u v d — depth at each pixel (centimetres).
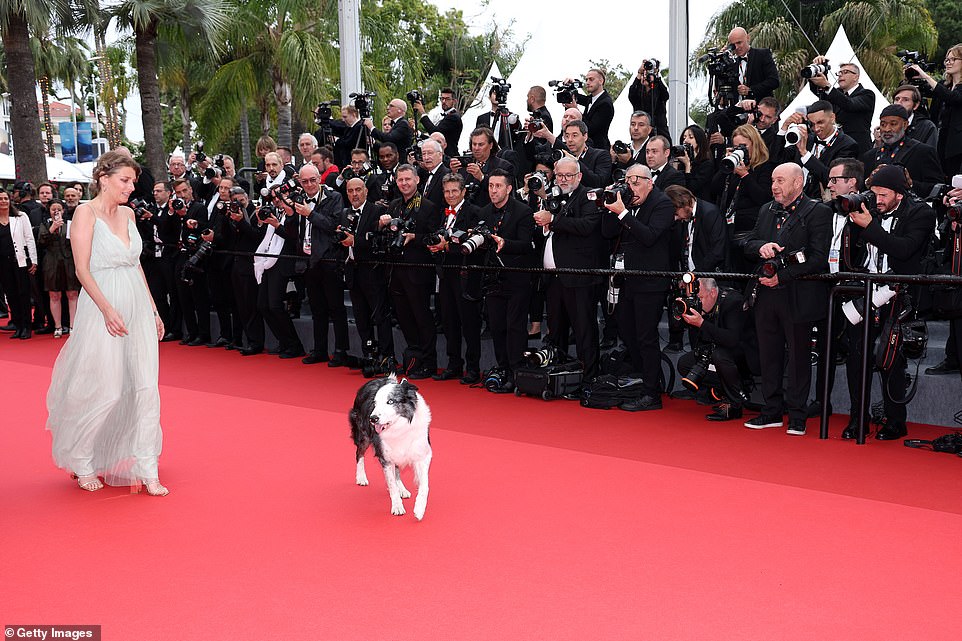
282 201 922
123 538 454
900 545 423
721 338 690
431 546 432
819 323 657
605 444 632
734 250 796
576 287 770
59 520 484
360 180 905
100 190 526
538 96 955
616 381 765
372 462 591
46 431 695
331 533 454
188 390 852
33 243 1251
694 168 847
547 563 406
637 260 735
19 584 396
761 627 339
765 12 2488
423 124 1094
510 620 349
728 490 512
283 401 807
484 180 890
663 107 952
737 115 876
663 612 353
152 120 1973
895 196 602
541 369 785
